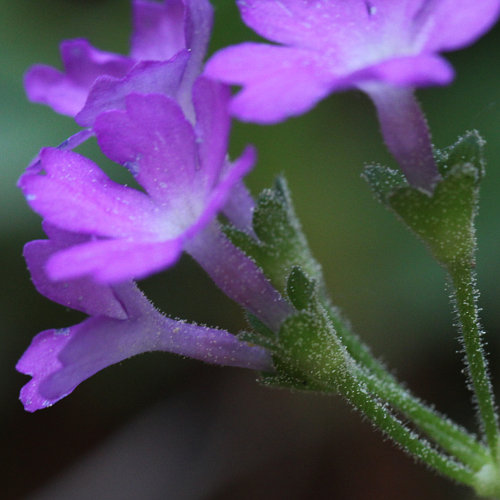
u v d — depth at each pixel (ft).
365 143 1.09
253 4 0.77
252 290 0.80
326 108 1.09
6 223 1.02
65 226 0.77
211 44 1.07
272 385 0.82
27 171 0.78
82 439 1.21
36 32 1.12
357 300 1.06
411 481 1.15
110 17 1.14
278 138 1.08
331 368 0.81
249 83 0.75
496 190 1.00
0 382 1.14
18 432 1.20
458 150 0.80
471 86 1.05
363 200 1.07
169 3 0.85
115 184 0.78
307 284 0.81
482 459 0.84
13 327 1.11
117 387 1.20
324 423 1.19
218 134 0.77
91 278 0.79
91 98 0.78
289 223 0.83
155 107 0.77
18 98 1.05
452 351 1.10
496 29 1.06
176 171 0.78
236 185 0.84
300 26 0.77
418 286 1.02
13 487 1.19
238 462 1.19
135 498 1.16
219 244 0.80
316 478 1.18
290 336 0.80
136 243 0.76
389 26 0.77
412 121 0.79
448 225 0.80
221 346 0.82
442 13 0.75
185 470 1.18
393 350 1.09
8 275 1.07
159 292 1.12
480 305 1.01
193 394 1.22
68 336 0.80
